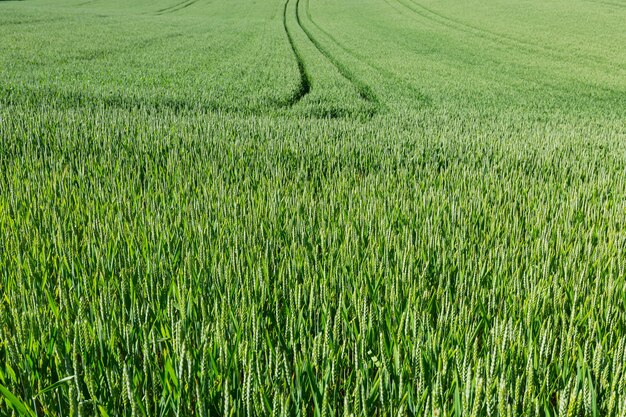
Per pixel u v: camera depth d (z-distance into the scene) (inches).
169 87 609.9
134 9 2338.8
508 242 146.3
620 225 158.1
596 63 1087.6
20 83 571.2
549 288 100.7
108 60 868.0
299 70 824.9
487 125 455.8
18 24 1427.2
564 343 83.4
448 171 242.4
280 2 2539.4
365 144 303.6
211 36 1371.8
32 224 138.3
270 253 125.3
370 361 77.2
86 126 309.7
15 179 186.5
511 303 99.7
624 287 106.7
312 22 1844.2
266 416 66.0
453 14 1918.1
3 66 741.3
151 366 68.5
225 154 255.3
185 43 1195.9
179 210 158.1
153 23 1654.8
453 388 70.4
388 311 90.4
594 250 136.0
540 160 272.2
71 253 117.0
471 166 262.4
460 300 98.2
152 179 200.8
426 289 104.3
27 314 85.9
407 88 751.1
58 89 537.3
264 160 249.8
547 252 129.5
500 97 701.3
